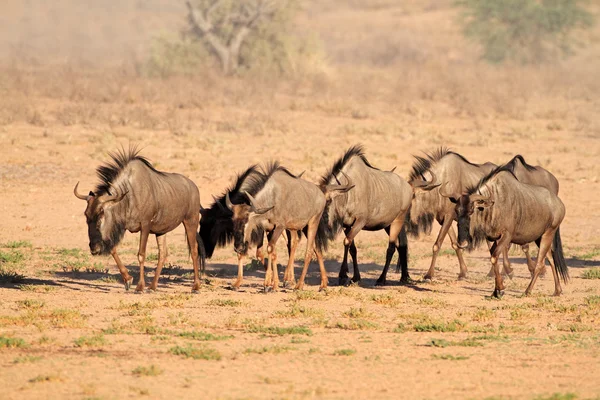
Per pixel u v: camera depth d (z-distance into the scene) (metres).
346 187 58.41
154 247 77.88
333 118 154.62
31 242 76.94
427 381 34.88
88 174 103.56
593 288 62.41
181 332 44.00
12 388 32.78
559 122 156.25
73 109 141.25
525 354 40.09
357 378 35.16
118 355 38.62
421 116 159.00
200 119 144.88
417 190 63.84
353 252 62.53
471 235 54.56
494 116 162.38
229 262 73.06
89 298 53.84
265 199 55.38
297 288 58.38
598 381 35.22
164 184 55.91
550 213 57.78
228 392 32.75
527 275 68.94
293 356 39.03
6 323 45.38
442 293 59.34
